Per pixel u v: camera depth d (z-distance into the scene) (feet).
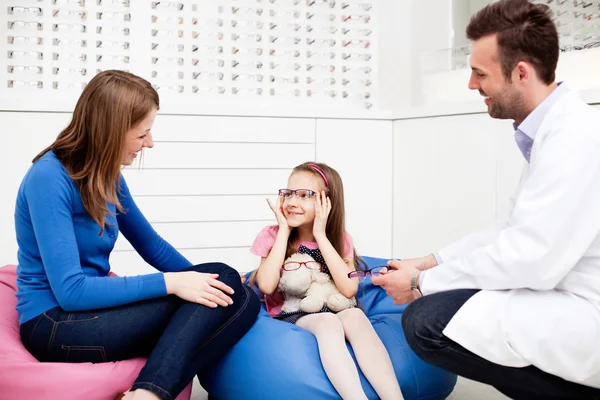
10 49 8.84
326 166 6.91
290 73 10.03
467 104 8.56
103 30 9.16
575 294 4.39
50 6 8.91
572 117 4.39
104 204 5.08
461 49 9.16
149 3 9.31
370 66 10.45
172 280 4.97
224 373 5.52
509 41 4.55
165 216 9.07
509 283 4.39
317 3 10.07
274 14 9.89
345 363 5.13
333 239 6.86
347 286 6.33
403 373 5.45
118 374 4.79
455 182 8.88
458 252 5.66
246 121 9.34
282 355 5.28
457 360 4.50
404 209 9.90
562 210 4.18
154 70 9.41
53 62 9.00
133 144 5.12
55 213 4.79
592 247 4.35
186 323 4.76
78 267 4.82
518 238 4.31
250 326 5.52
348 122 9.84
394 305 6.97
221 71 9.68
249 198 9.42
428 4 10.14
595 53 7.60
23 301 5.04
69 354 4.84
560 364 4.17
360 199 9.97
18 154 8.46
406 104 10.62
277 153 9.52
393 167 10.12
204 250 9.27
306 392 5.15
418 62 10.28
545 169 4.29
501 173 8.13
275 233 6.79
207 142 9.17
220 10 9.62
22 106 8.42
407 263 5.47
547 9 4.55
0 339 4.95
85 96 4.97
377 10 10.43
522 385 4.42
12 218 8.46
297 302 6.37
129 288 4.88
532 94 4.68
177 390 4.54
